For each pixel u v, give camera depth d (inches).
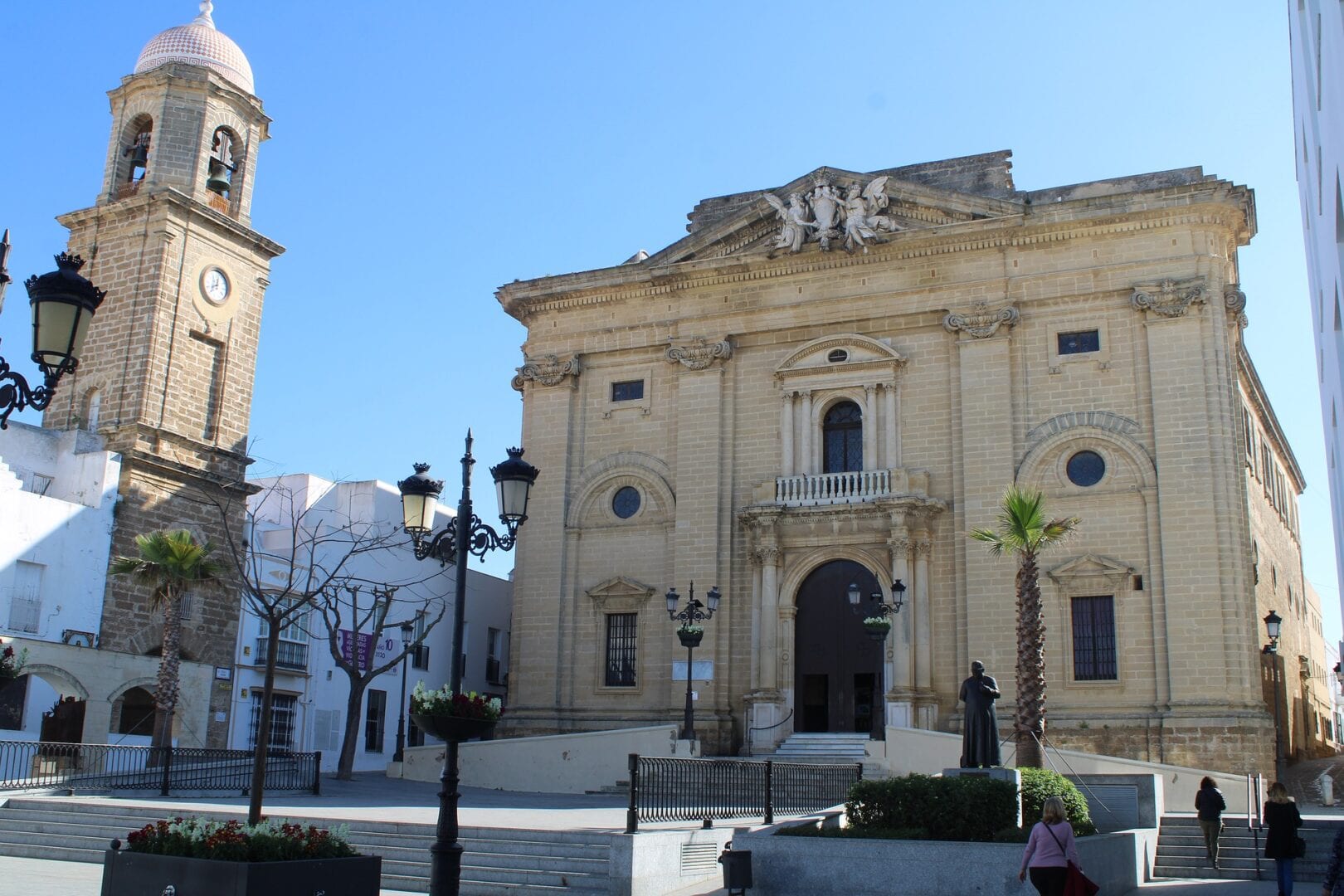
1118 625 1317.7
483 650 1931.6
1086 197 1451.8
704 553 1497.3
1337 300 503.8
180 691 1353.3
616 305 1640.0
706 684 1457.9
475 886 732.0
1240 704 1248.2
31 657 1171.3
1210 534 1294.3
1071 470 1381.6
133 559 1247.5
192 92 1584.6
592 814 969.5
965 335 1441.9
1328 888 531.5
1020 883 644.1
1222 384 1333.7
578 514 1594.5
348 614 1669.5
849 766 1052.5
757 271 1562.5
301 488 1739.7
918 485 1425.9
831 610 1450.5
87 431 1438.2
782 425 1515.7
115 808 885.2
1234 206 1369.3
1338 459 711.1
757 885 691.4
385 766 1701.5
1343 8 366.3
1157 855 915.4
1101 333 1398.9
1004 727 1322.6
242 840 519.5
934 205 1492.4
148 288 1486.2
